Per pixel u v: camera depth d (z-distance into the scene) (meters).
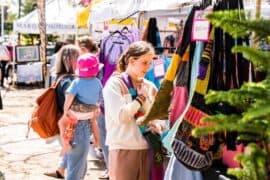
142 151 3.45
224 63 2.92
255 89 1.33
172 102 3.11
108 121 3.50
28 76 16.28
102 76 6.09
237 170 1.53
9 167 6.51
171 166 3.26
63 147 4.51
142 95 3.40
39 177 5.99
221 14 1.31
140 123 3.26
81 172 4.65
